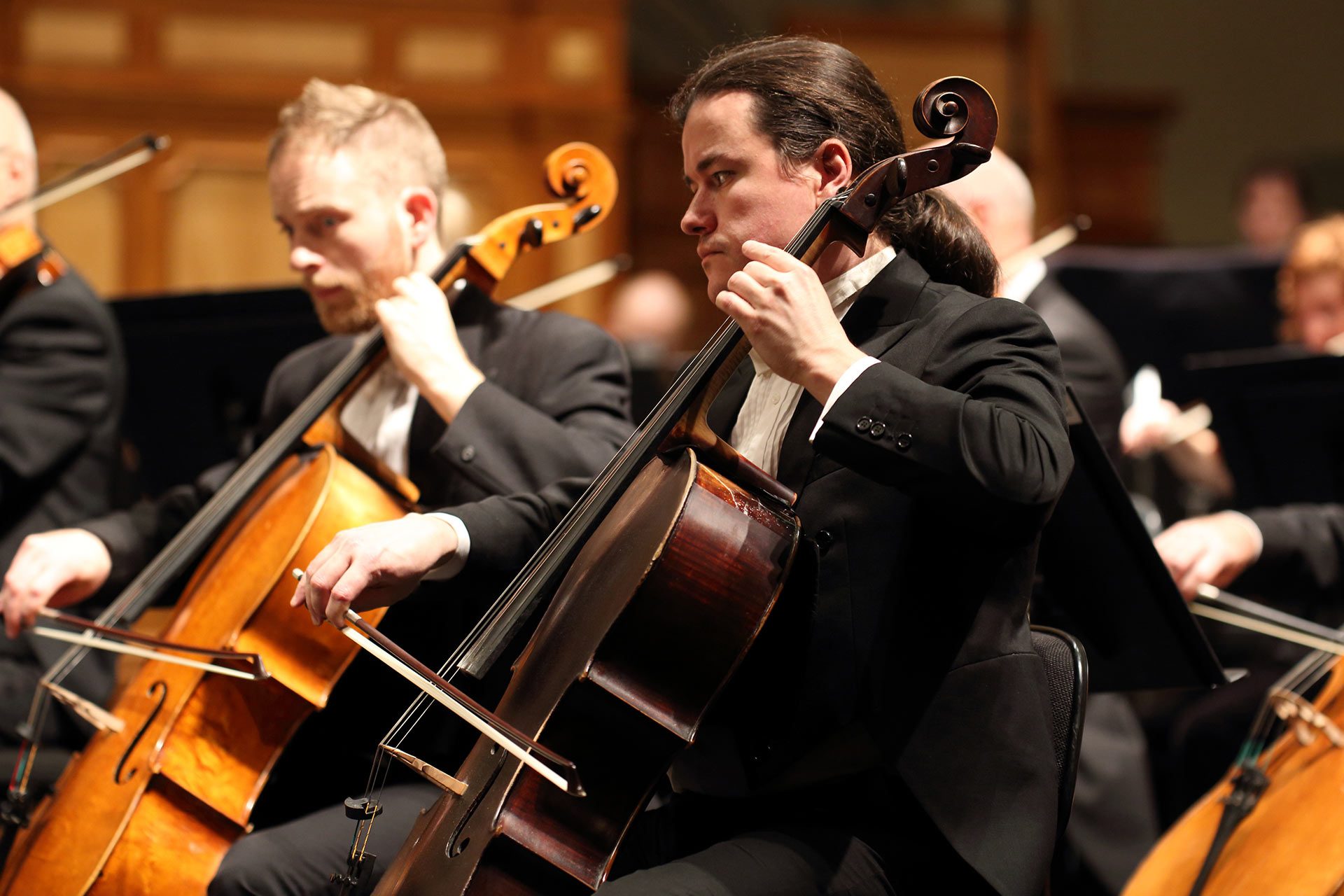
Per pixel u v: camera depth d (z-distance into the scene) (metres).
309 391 8.70
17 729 8.12
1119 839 10.12
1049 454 5.08
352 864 5.80
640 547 5.51
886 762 5.33
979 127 5.70
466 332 8.12
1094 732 10.33
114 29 22.34
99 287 22.12
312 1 22.91
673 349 21.50
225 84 22.53
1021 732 5.39
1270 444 10.22
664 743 5.29
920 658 5.39
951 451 5.01
